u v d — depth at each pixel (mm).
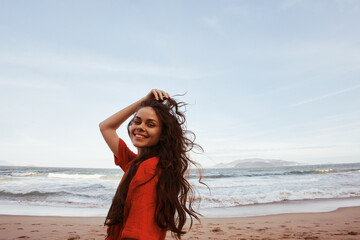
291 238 5348
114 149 1317
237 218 8047
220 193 13922
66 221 7336
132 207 887
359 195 13297
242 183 20297
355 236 5504
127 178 1058
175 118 1146
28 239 5211
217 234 5727
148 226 855
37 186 16750
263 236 5543
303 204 10875
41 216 8148
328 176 28328
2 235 5523
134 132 1128
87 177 27734
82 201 11562
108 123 1346
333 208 9906
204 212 9086
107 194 13539
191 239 5227
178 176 1056
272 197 12547
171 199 936
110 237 1012
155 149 1110
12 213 8648
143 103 1179
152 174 930
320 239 5242
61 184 18047
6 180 21906
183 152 1127
